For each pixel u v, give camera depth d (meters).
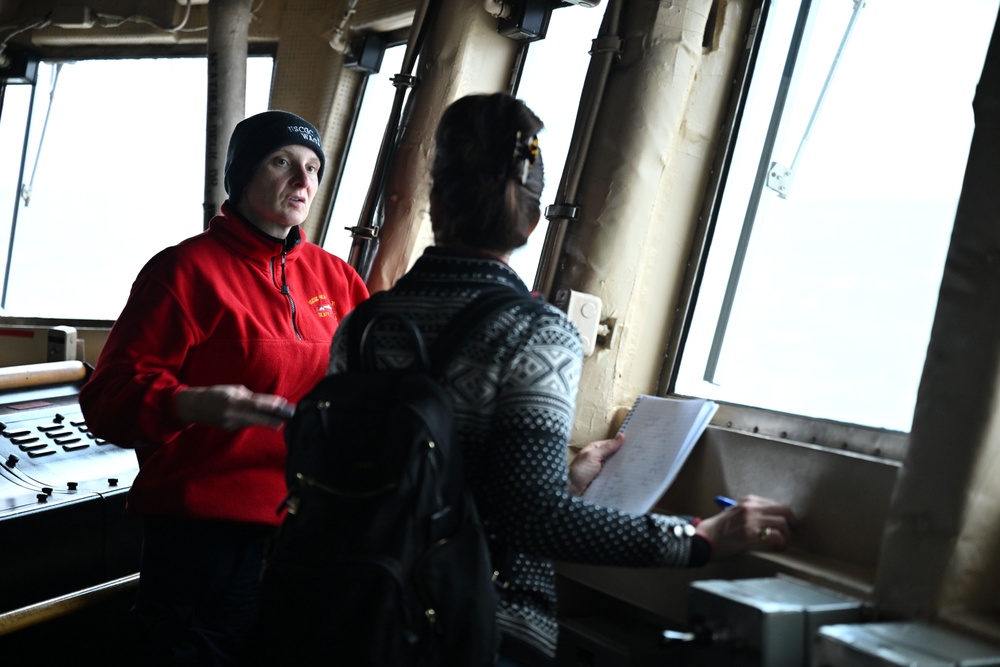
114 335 2.00
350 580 1.29
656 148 2.35
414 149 3.03
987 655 1.31
